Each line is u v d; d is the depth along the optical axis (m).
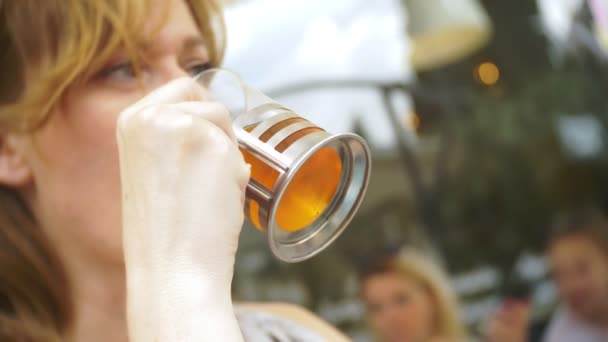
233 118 0.66
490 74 3.19
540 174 3.21
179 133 0.46
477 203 3.07
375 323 2.78
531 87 3.27
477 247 3.03
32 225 0.90
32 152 0.85
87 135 0.81
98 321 0.91
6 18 0.83
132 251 0.46
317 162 0.67
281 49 2.67
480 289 2.98
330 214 0.70
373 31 2.88
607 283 2.99
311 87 2.77
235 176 0.47
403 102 2.99
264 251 2.68
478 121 3.14
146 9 0.80
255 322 1.02
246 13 2.60
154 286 0.44
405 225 2.92
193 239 0.45
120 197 0.83
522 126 3.24
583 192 3.24
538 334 2.97
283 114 0.65
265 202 0.59
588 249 3.02
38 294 0.91
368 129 2.91
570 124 3.30
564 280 3.03
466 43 3.08
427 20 2.92
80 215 0.84
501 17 3.23
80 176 0.83
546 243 3.11
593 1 3.27
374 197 2.90
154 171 0.46
